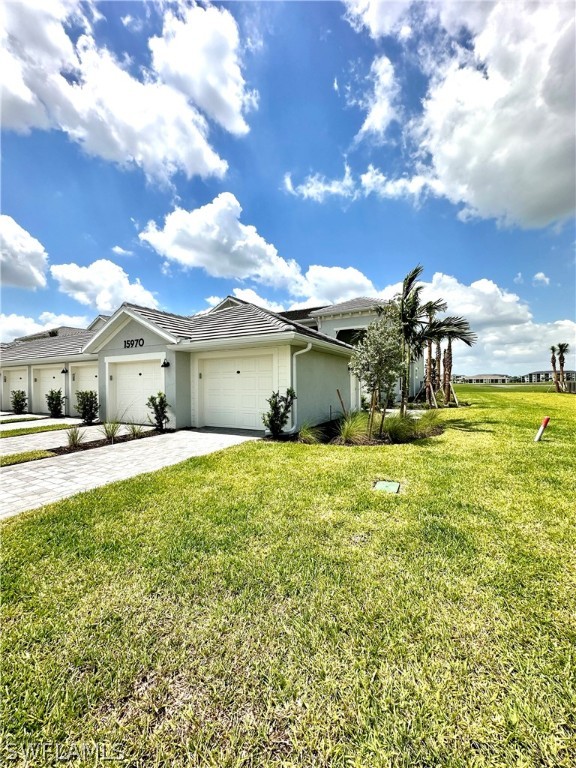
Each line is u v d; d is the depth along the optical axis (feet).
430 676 6.66
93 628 8.07
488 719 5.87
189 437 34.01
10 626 8.13
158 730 5.82
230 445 29.60
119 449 28.60
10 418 53.31
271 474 20.18
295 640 7.59
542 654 7.11
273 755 5.42
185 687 6.55
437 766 5.21
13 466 23.34
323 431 37.76
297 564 10.59
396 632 7.77
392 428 32.86
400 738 5.59
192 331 42.04
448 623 8.03
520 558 10.80
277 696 6.32
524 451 25.46
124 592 9.38
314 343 36.47
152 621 8.27
